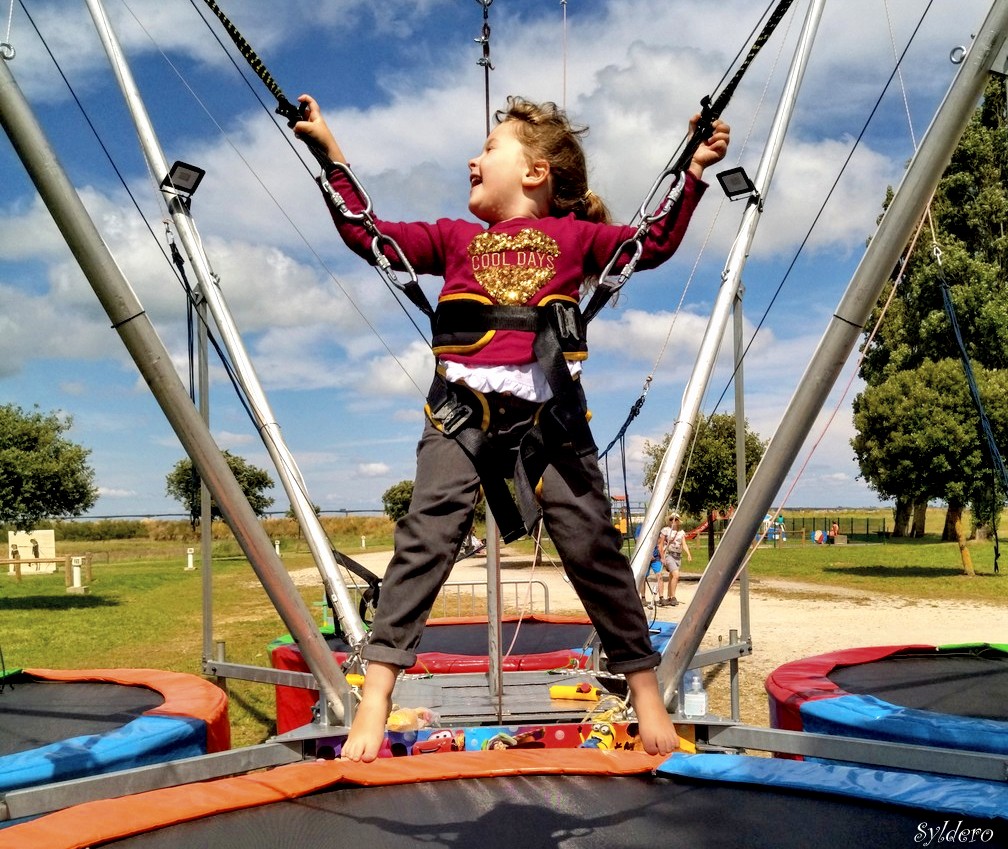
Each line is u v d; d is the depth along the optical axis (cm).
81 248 277
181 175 359
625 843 214
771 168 373
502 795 255
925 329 1819
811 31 370
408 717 348
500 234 171
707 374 382
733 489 1777
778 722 390
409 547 155
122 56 371
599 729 350
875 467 1798
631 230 179
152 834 228
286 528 3894
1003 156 2162
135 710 388
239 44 213
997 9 259
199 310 390
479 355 161
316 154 190
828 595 1302
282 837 224
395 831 226
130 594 1623
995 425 1631
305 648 328
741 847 211
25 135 270
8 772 292
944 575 1641
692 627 319
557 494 159
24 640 997
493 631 415
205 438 303
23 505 1538
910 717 330
